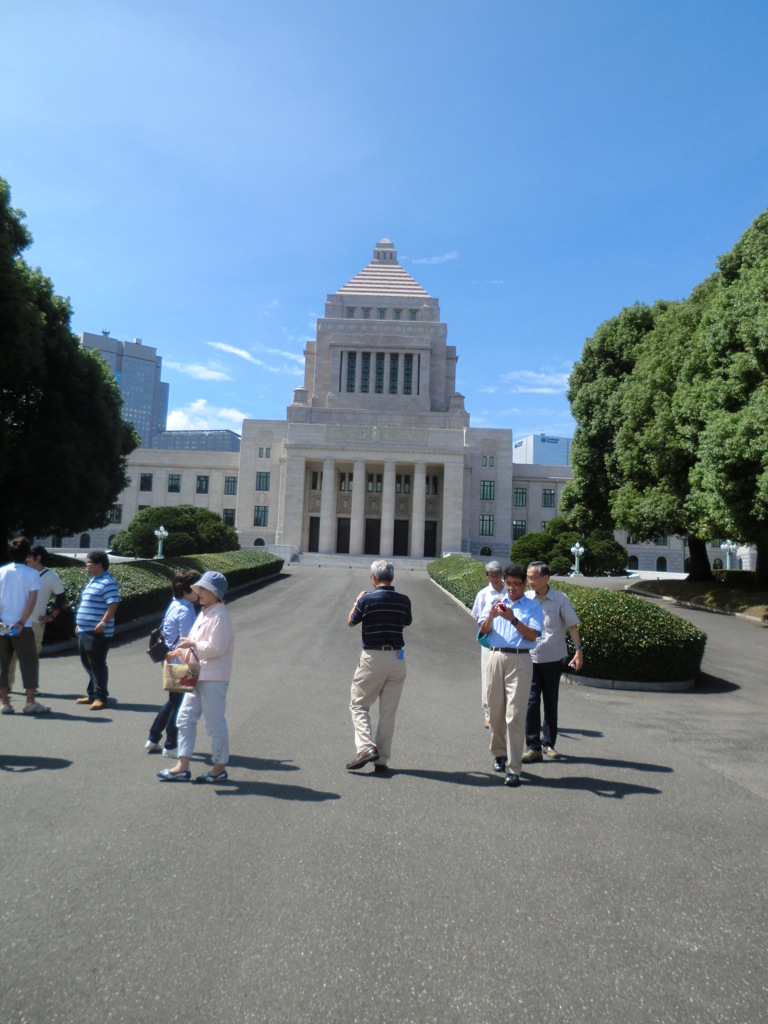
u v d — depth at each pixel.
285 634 19.59
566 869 5.24
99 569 10.38
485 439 83.38
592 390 40.53
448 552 72.06
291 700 11.10
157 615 21.58
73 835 5.55
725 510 25.75
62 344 33.84
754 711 11.66
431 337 87.50
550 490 86.38
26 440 32.09
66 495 32.75
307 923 4.33
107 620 10.12
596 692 12.96
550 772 7.79
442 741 8.95
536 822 6.19
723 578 37.53
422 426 81.44
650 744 9.19
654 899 4.80
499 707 7.52
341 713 10.30
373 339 86.44
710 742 9.38
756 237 29.09
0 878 4.79
